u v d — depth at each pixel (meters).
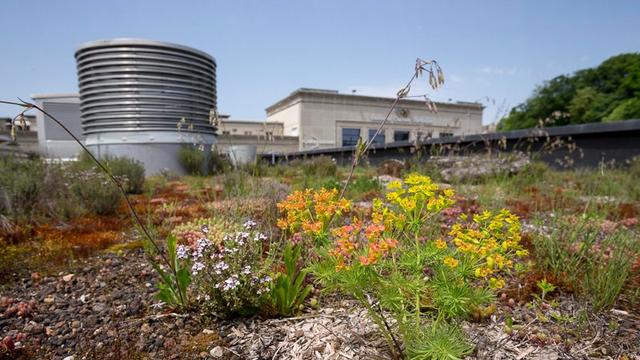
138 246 4.42
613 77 41.34
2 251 3.97
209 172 14.68
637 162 10.79
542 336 2.27
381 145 18.88
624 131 12.16
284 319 2.59
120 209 6.76
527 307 2.69
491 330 2.39
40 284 3.36
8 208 5.46
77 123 19.55
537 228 4.12
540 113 46.53
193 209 6.57
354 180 10.49
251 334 2.44
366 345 2.21
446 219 5.09
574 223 4.16
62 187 7.02
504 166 10.84
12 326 2.59
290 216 2.51
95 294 3.11
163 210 6.48
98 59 13.49
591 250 3.49
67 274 3.58
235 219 4.99
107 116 13.62
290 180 10.71
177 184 11.52
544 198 7.22
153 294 3.07
